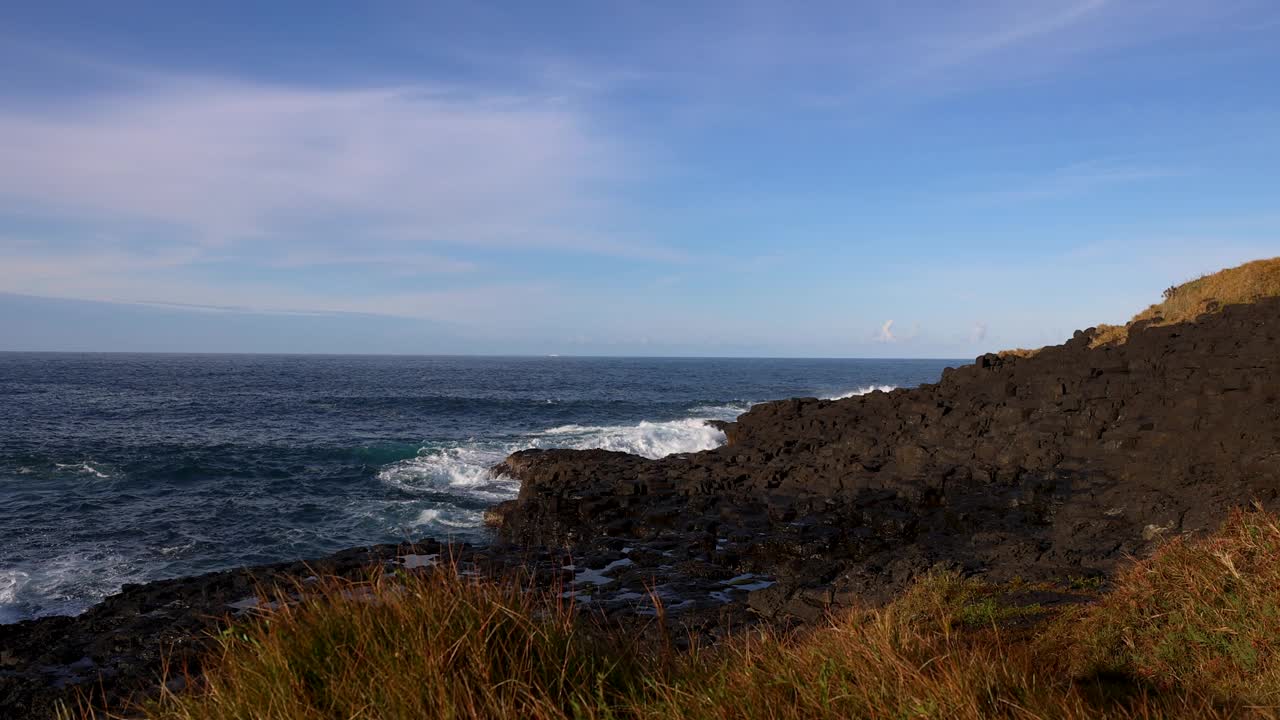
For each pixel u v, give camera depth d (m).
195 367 170.25
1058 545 13.88
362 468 31.14
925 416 24.42
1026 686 4.60
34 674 9.19
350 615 4.74
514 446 37.19
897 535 16.45
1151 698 5.27
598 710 4.26
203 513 23.02
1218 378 18.92
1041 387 23.08
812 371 191.88
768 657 5.24
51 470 29.58
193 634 10.27
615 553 15.05
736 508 18.88
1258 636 5.50
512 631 4.75
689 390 97.38
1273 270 24.58
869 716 4.25
